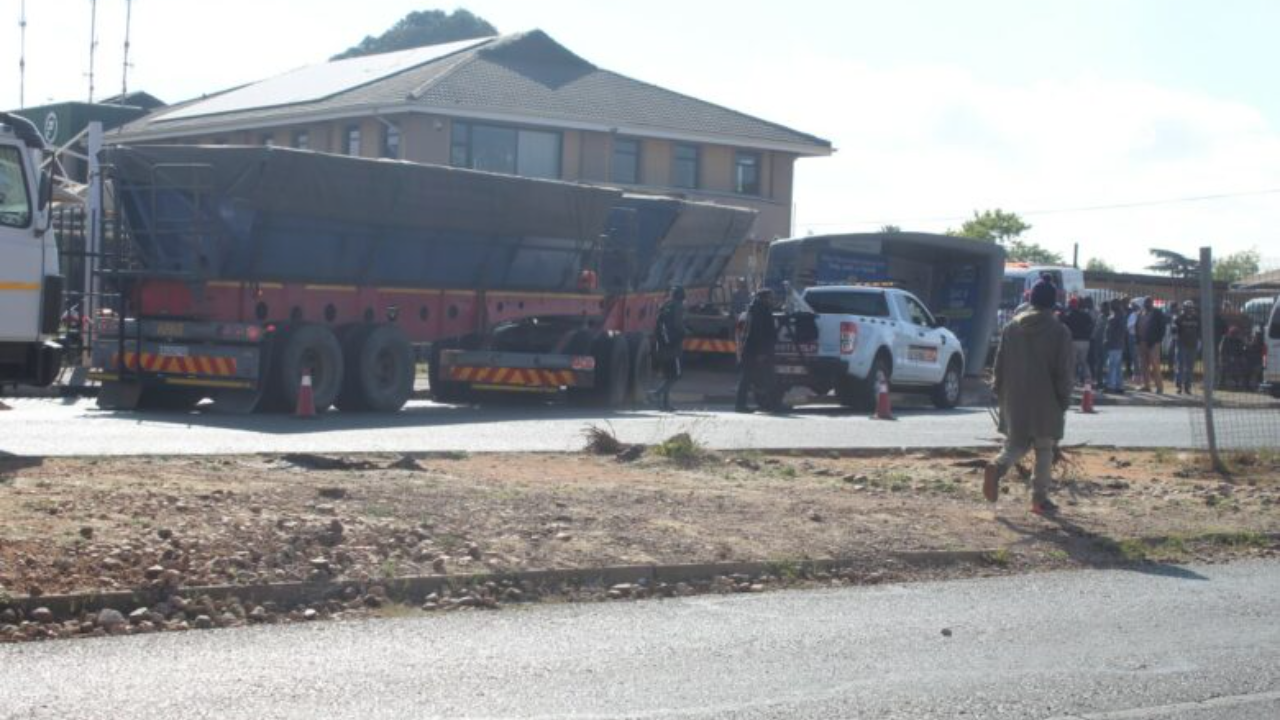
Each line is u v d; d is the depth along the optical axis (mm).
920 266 34031
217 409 20312
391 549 10008
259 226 20094
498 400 24922
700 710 6992
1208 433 17047
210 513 10438
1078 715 7098
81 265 23297
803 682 7566
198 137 46500
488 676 7512
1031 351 13000
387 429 18219
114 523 9891
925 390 27828
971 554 11398
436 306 23562
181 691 7020
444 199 22422
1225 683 7750
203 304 20141
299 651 7902
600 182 43594
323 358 20688
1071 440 21031
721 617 9148
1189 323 33844
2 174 14984
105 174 20562
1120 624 9195
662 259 28656
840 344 25000
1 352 15070
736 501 12766
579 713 6879
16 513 9922
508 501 11906
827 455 17109
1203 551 12211
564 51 46781
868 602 9766
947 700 7297
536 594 9648
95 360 20609
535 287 25266
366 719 6664
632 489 13078
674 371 24766
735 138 46000
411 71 44094
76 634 8156
